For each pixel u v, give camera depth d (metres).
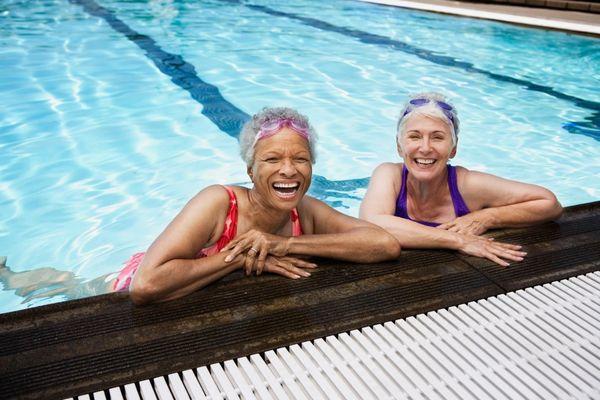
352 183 4.87
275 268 2.69
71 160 5.13
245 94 7.11
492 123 6.36
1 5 12.06
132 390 1.93
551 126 6.32
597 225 3.30
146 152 5.36
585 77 8.23
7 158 5.11
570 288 2.61
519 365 2.06
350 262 2.83
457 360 2.08
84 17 11.27
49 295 3.30
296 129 2.52
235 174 4.96
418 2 13.33
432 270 2.78
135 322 2.31
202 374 2.01
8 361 2.07
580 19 10.64
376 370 2.02
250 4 13.52
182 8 12.73
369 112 6.61
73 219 4.18
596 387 1.95
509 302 2.48
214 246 2.77
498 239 3.13
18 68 7.74
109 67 8.01
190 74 7.86
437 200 3.44
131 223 4.15
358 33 10.64
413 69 8.41
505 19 10.76
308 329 2.28
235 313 2.38
